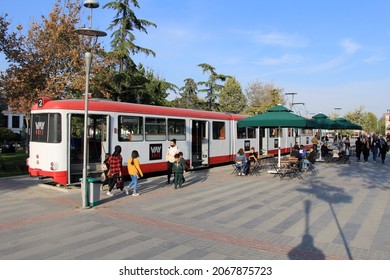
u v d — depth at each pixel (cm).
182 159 1232
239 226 749
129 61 2355
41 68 1947
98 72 2100
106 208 912
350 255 577
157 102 2677
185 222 779
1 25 1753
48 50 1980
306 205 952
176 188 1221
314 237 673
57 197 1054
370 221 789
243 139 2200
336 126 2275
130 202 991
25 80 1878
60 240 649
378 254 582
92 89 2134
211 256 570
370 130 7750
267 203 979
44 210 887
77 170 1234
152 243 634
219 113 2000
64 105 1159
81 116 1199
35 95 1930
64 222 774
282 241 650
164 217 823
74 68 2034
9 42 1778
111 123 1303
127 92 2425
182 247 613
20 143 4609
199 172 1717
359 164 2083
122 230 714
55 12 2030
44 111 1173
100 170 1293
